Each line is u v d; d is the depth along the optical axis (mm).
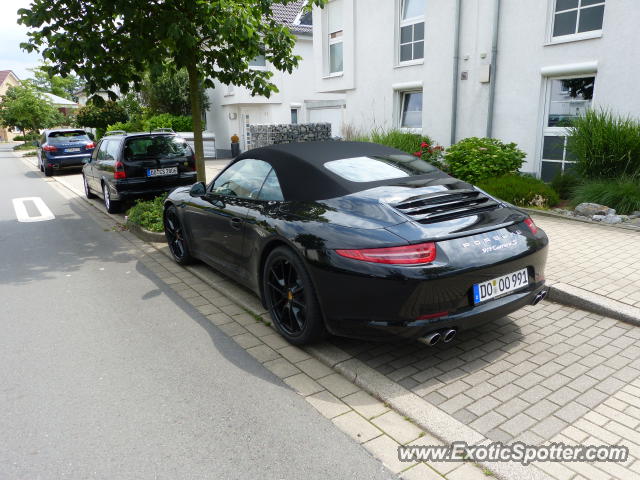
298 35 21109
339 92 14648
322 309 3256
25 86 38812
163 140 9062
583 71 8320
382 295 2932
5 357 3648
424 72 11195
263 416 2834
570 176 7891
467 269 2938
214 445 2584
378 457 2465
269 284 3801
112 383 3238
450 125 10789
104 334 4020
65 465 2447
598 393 2934
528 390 2986
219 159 21625
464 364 3322
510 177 8016
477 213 3303
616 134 7262
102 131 29469
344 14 13164
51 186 14398
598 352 3424
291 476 2338
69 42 6121
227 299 4754
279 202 3855
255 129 16531
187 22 5918
